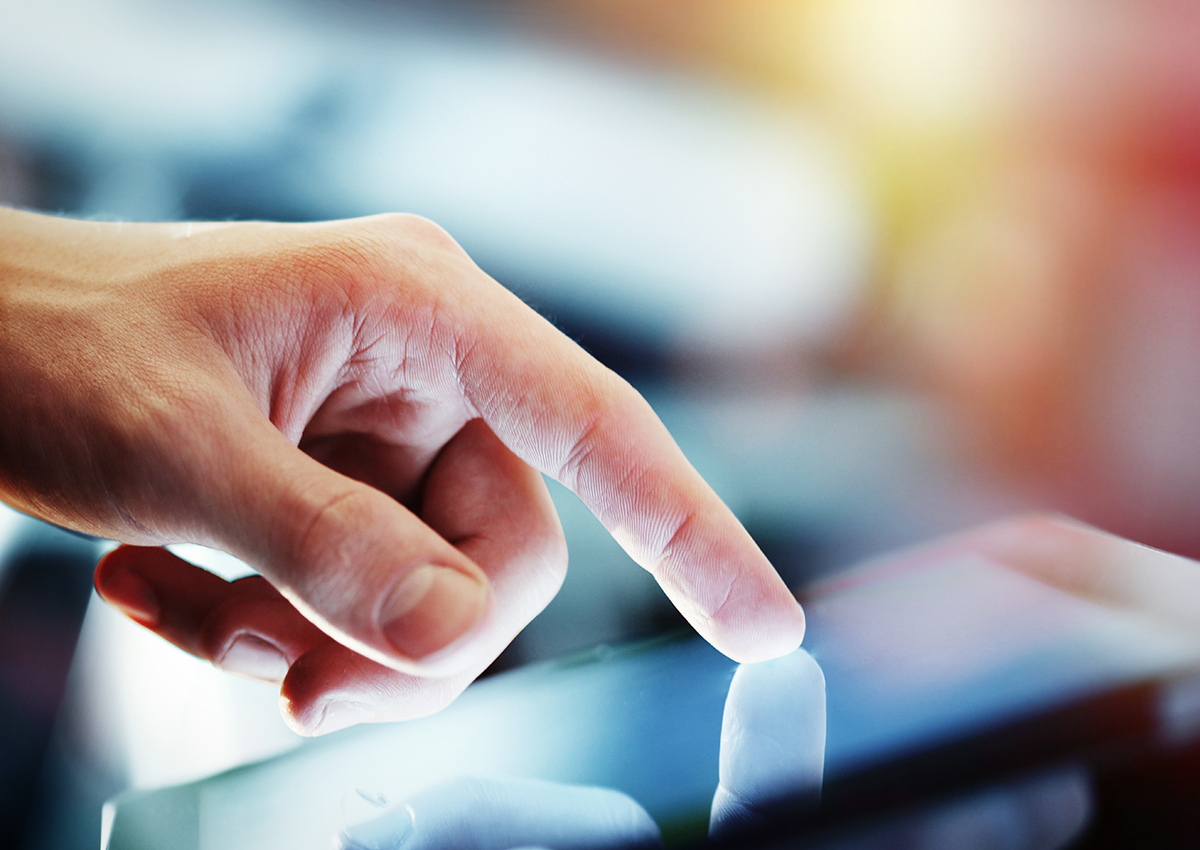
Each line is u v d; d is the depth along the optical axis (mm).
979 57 528
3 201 437
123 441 299
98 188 447
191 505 297
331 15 508
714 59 538
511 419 329
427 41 516
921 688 304
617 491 326
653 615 348
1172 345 427
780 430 408
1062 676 301
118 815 296
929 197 484
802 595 344
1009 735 289
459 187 479
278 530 290
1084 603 324
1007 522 365
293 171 471
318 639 335
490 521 339
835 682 310
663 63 541
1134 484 381
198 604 336
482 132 500
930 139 519
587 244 460
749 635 323
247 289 317
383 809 294
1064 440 398
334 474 294
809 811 281
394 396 338
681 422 413
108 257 328
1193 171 475
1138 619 316
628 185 481
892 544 356
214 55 489
